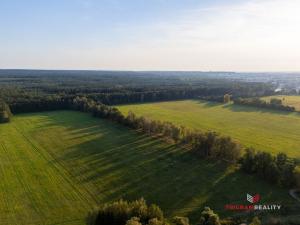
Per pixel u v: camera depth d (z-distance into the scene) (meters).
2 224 55.41
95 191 68.50
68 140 108.94
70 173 78.88
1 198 65.25
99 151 96.00
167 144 101.56
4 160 88.94
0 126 131.38
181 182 72.69
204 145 89.81
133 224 42.78
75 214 58.78
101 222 48.50
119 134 115.50
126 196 66.06
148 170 80.12
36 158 90.62
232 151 85.31
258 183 72.00
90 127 127.75
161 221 46.03
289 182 69.50
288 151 99.38
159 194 66.88
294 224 52.56
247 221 54.59
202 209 60.44
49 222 56.03
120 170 80.31
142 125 120.19
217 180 73.62
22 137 113.81
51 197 65.69
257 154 77.06
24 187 70.62
